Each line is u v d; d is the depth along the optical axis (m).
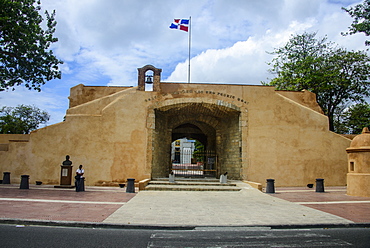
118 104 18.92
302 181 19.16
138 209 10.33
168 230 7.88
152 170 18.78
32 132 18.55
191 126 27.53
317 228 8.30
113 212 9.66
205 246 6.40
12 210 9.51
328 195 14.74
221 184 17.22
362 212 10.16
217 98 19.42
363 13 17.95
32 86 21.14
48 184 18.12
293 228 8.24
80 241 6.57
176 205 11.38
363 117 31.22
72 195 13.59
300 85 29.91
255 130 19.38
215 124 22.62
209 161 23.39
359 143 14.76
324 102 30.38
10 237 6.76
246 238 7.11
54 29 21.03
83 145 18.47
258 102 19.69
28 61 19.92
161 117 20.80
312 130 19.78
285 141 19.45
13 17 18.75
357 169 14.62
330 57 29.45
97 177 18.23
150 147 18.64
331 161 19.58
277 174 19.05
